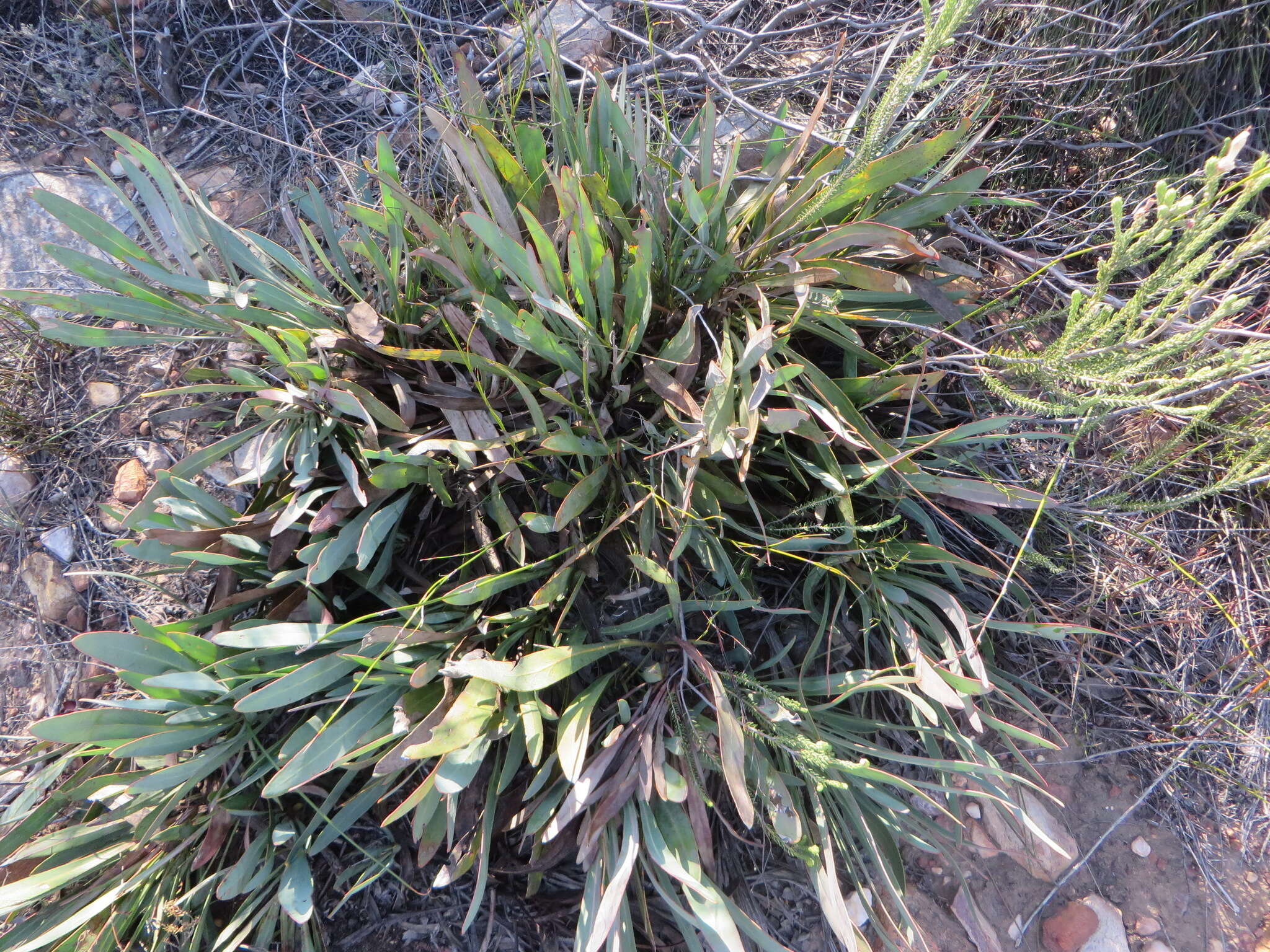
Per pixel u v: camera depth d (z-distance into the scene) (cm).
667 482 74
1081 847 84
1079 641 85
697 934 77
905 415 83
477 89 77
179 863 76
